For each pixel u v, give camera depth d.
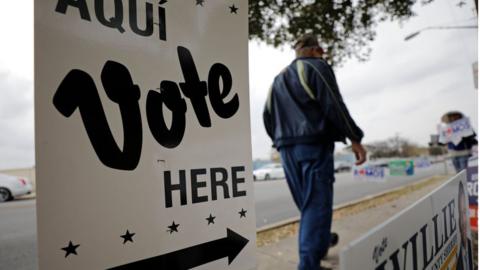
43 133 0.66
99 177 0.74
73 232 0.70
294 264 2.38
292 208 3.70
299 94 2.22
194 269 0.90
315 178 2.12
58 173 0.68
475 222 2.24
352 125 2.21
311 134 2.16
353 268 0.45
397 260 0.61
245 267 1.02
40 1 0.67
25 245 2.98
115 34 0.79
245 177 1.04
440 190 0.96
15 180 4.91
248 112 1.07
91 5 0.75
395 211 3.52
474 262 2.04
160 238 0.84
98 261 0.73
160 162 0.85
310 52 2.33
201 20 0.97
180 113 0.90
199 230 0.92
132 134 0.80
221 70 1.01
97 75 0.75
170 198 0.86
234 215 1.01
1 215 3.93
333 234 2.61
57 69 0.69
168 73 0.88
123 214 0.78
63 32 0.70
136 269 0.79
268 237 2.96
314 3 2.80
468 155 3.94
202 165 0.94
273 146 2.47
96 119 0.75
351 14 2.89
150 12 0.86
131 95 0.81
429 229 0.82
